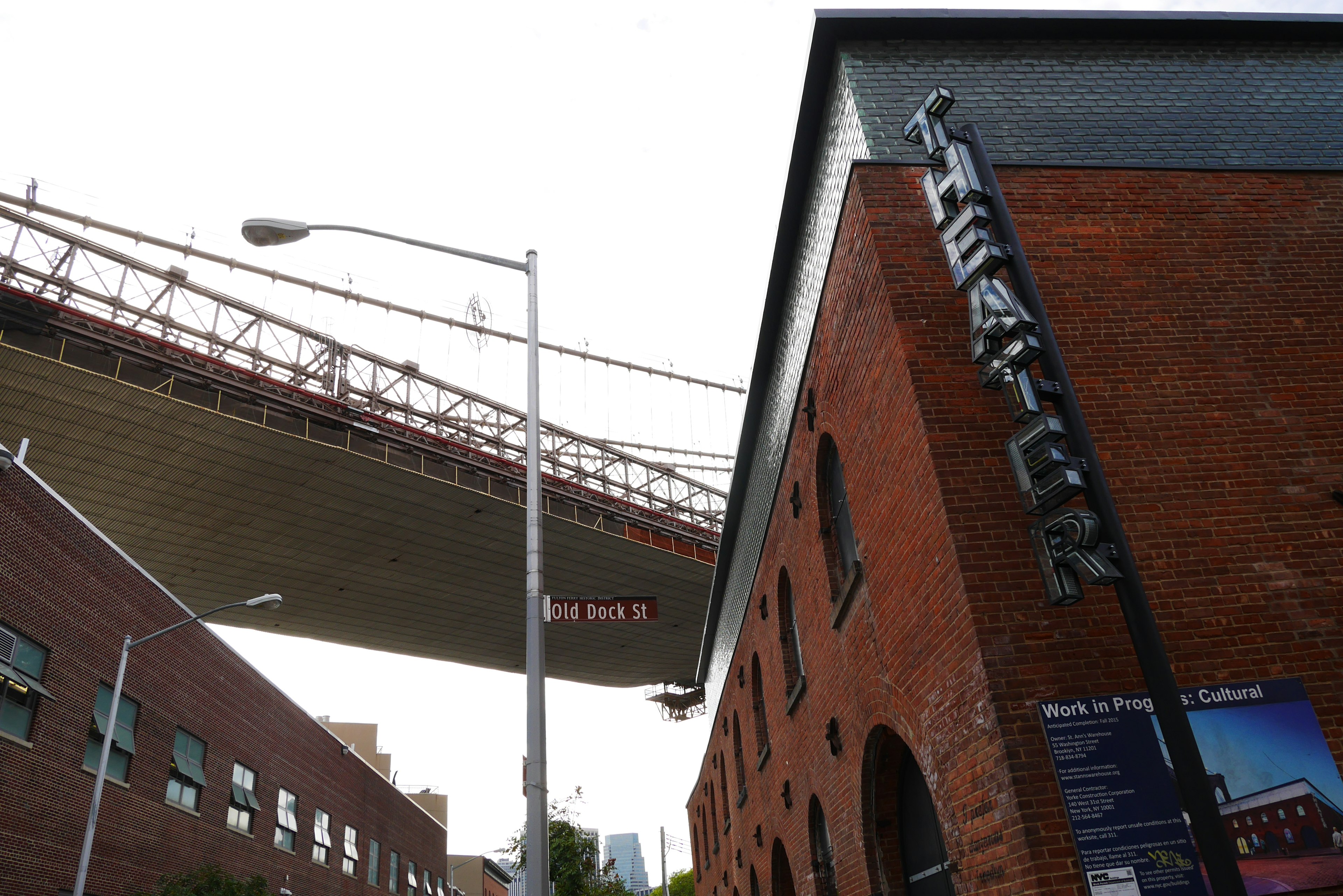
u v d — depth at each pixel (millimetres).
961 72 10023
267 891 24328
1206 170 9617
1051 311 8688
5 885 17672
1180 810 6352
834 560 11805
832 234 10094
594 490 58438
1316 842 6422
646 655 74250
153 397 42438
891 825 10695
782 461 14016
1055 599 6395
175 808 24672
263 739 31219
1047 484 6520
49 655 19953
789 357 12961
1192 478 7906
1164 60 10398
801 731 14336
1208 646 7184
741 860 23047
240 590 56812
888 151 9281
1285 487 7879
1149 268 8969
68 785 20016
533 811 8188
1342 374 8469
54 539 20484
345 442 48219
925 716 8219
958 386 7906
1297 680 7039
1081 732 6586
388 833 44812
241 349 46781
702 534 63469
